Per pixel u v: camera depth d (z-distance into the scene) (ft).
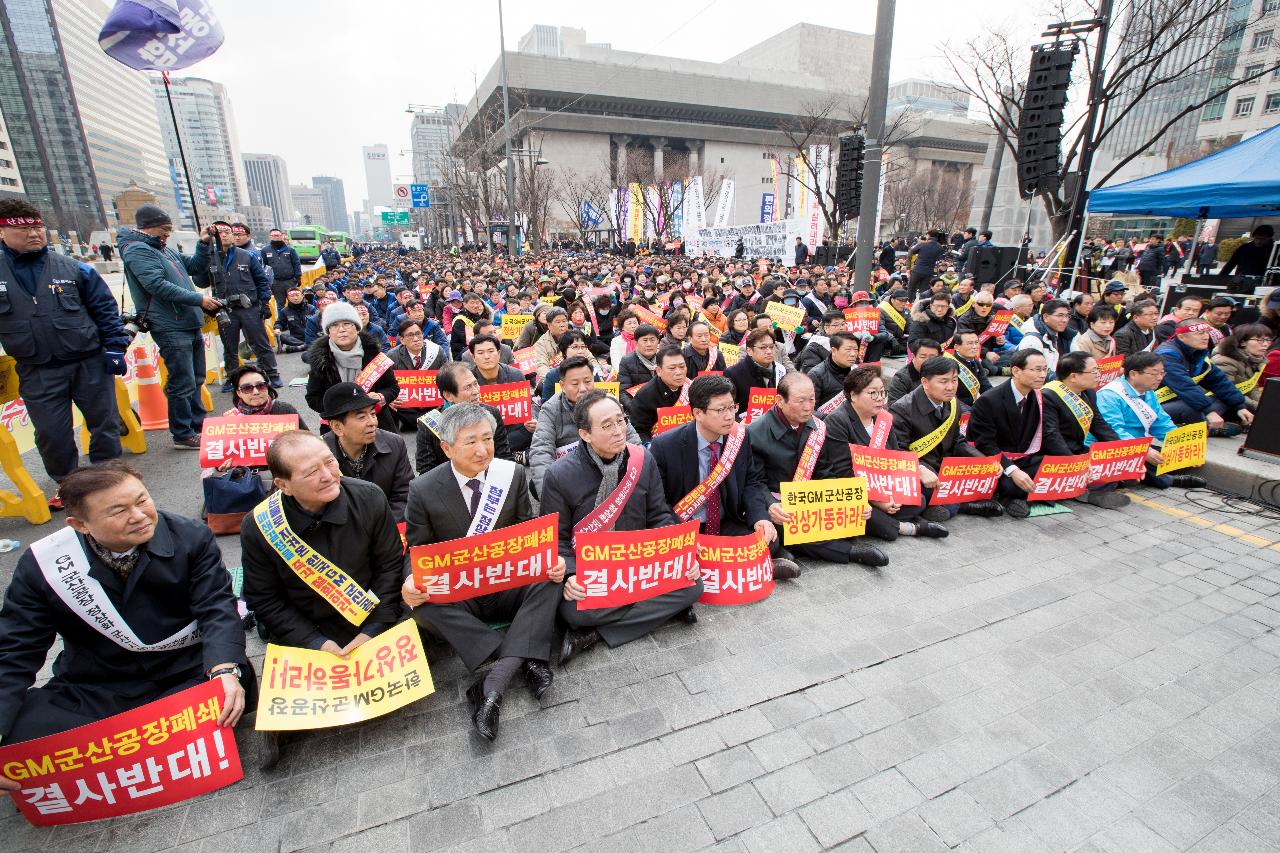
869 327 27.91
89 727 7.32
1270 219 56.80
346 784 8.05
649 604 10.77
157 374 22.94
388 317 41.22
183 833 7.41
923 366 14.93
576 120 229.66
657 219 137.69
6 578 12.90
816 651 10.49
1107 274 53.93
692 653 10.48
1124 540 14.42
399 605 10.09
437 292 41.42
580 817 7.53
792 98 254.06
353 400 11.55
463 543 9.44
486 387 18.37
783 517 12.67
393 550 9.98
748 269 67.31
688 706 9.29
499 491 10.28
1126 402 16.79
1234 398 19.94
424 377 21.30
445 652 10.72
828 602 11.93
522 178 149.38
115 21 19.61
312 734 8.87
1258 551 13.91
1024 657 10.32
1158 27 42.06
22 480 14.84
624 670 10.11
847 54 254.27
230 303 27.81
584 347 20.20
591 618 10.41
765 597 12.03
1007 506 15.75
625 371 20.52
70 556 7.72
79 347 15.38
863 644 10.66
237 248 28.14
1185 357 19.30
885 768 8.18
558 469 11.27
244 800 7.84
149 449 20.85
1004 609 11.68
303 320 42.75
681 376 16.57
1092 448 15.74
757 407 18.90
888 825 7.38
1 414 16.46
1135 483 17.56
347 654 9.10
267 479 16.97
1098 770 8.16
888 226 181.06
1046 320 24.68
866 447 14.30
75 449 15.96
